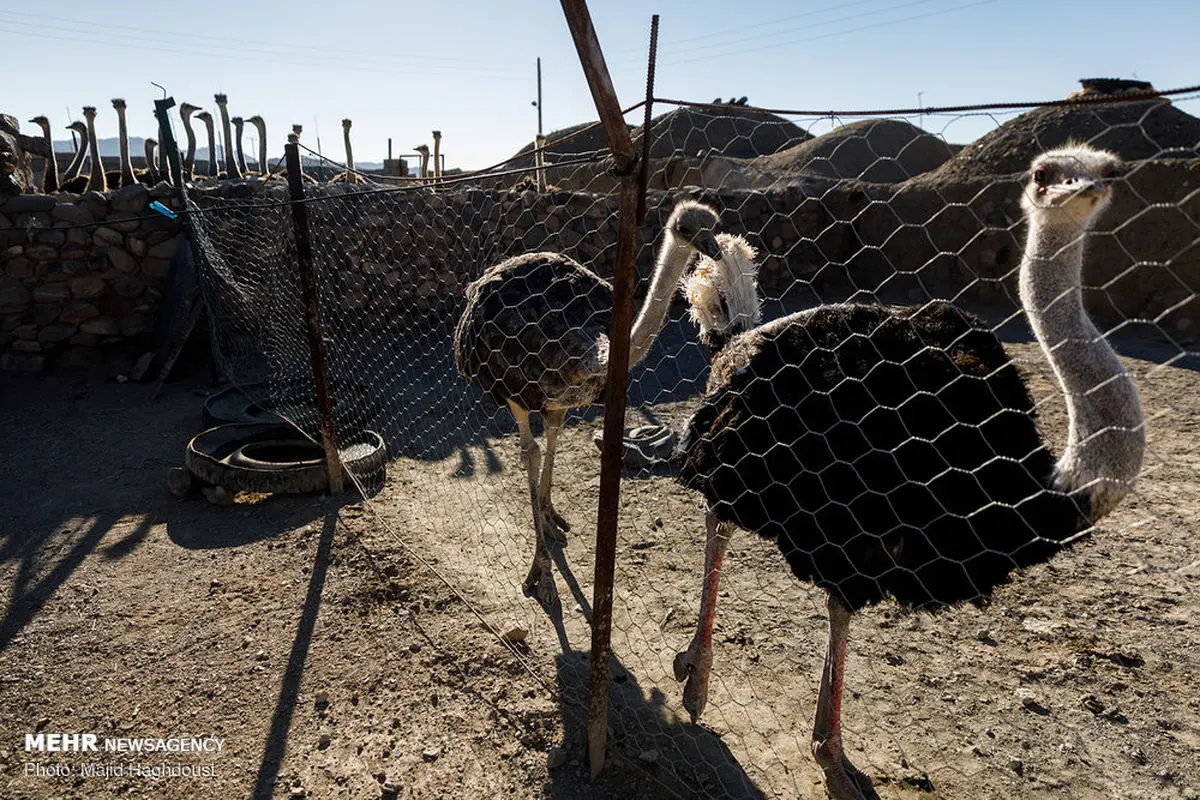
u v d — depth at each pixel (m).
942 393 2.32
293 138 5.46
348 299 9.78
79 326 8.94
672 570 4.44
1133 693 3.32
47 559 4.76
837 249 12.33
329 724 3.33
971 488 2.22
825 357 2.60
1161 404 6.84
